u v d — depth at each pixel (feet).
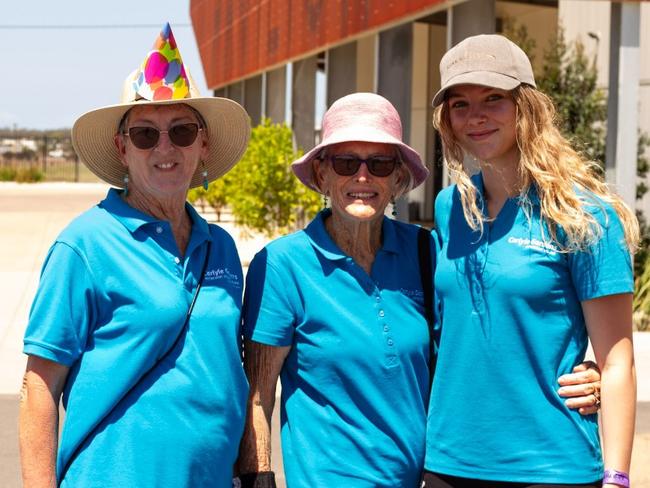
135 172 9.47
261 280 9.96
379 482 9.68
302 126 63.62
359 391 9.74
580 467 9.10
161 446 8.71
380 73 45.24
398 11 40.32
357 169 9.89
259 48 70.64
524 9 60.49
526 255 9.11
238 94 86.22
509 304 9.13
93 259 8.84
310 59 62.18
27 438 8.65
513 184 9.49
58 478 8.87
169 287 8.95
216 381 9.04
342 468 9.70
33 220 67.10
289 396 10.09
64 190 118.21
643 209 44.04
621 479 8.79
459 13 36.55
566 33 50.60
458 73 9.39
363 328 9.78
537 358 9.09
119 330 8.77
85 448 8.75
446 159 9.97
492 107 9.38
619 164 31.68
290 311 9.90
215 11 90.58
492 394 9.25
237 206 42.80
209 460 8.96
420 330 10.03
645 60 45.39
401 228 10.48
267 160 41.75
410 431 9.85
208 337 9.06
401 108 43.11
